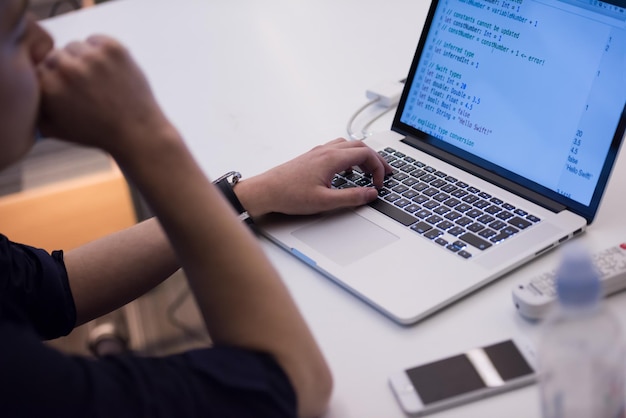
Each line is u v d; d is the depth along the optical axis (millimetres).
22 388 561
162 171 660
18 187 2033
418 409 654
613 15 864
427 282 799
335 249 872
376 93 1253
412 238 875
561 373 574
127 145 657
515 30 970
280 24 1614
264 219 953
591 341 567
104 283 881
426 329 757
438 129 1062
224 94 1333
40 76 646
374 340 751
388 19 1603
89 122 651
